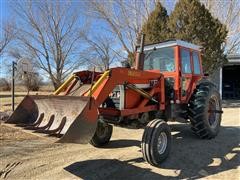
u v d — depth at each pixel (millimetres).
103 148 5883
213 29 14250
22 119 4672
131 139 6648
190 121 6430
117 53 19578
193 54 6703
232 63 19562
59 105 4371
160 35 14414
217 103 6910
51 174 4461
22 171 4543
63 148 5812
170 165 4902
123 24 18359
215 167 4828
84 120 3969
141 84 5207
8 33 25500
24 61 9688
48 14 23562
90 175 4457
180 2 14258
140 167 4805
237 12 18953
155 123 4914
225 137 6871
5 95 22234
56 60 24047
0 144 5969
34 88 25969
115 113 4898
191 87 6500
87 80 5000
